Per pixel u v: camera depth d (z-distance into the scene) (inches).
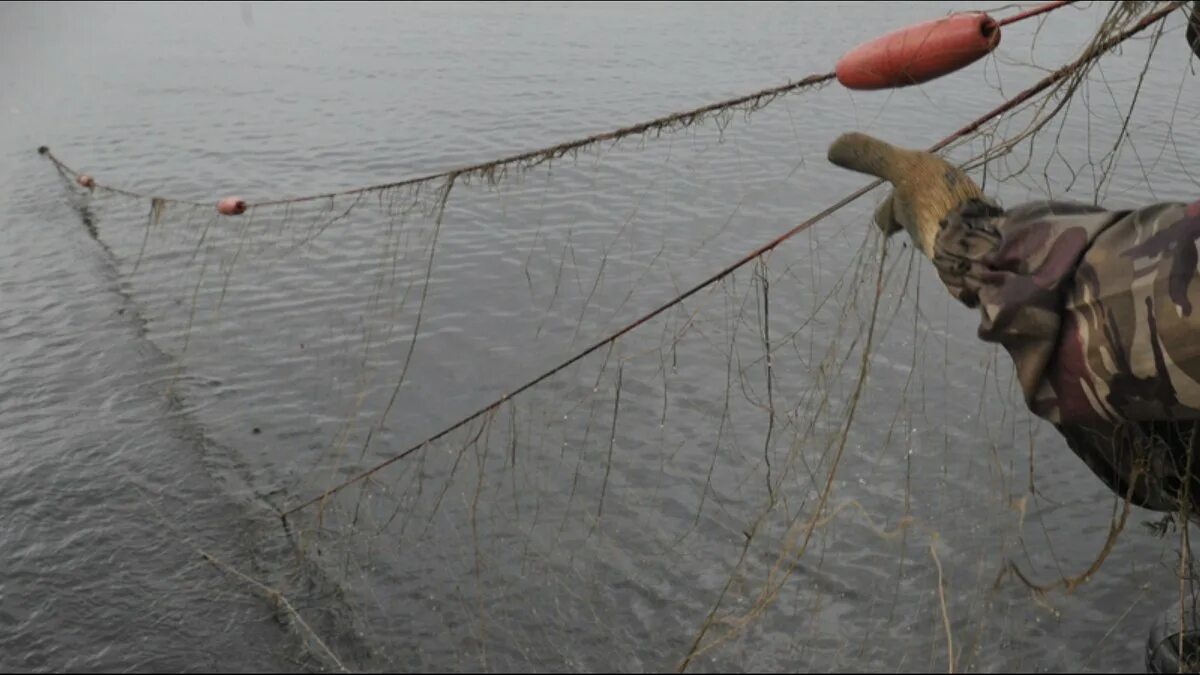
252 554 231.1
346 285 355.6
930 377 278.8
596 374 292.8
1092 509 231.5
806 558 222.1
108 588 221.5
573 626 208.7
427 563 225.9
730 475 249.8
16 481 257.4
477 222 394.0
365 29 710.5
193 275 371.2
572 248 368.2
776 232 369.4
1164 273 98.3
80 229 423.2
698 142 454.0
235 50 676.1
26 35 713.0
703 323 313.1
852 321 304.0
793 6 700.7
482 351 310.0
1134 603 204.7
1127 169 324.8
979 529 227.6
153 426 281.0
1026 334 105.6
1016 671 192.7
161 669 200.8
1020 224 107.9
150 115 563.2
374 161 478.9
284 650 205.2
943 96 471.2
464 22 709.9
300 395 294.0
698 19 682.8
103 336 332.8
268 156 493.4
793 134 454.9
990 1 652.1
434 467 258.7
